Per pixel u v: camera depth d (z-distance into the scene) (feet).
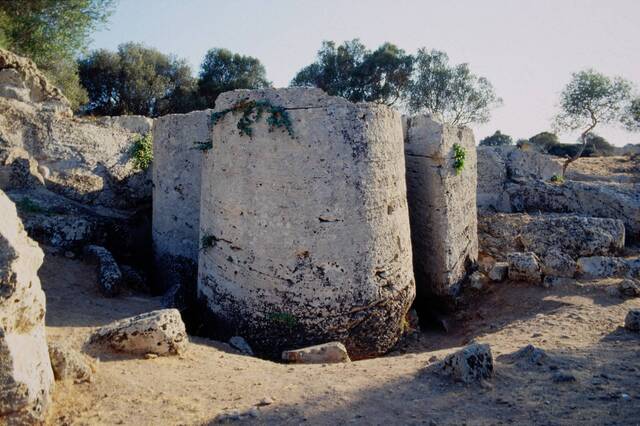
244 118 22.15
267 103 21.68
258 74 111.75
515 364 16.75
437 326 30.83
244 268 22.72
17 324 12.19
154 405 13.96
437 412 13.21
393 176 24.14
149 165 45.47
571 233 34.91
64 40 63.16
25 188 36.35
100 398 14.20
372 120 22.68
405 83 101.45
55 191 39.81
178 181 31.96
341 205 21.79
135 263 36.37
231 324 23.29
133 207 43.62
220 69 108.47
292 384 15.83
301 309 21.81
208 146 25.17
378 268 23.02
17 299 11.96
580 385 14.61
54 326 20.59
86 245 31.63
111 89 99.55
